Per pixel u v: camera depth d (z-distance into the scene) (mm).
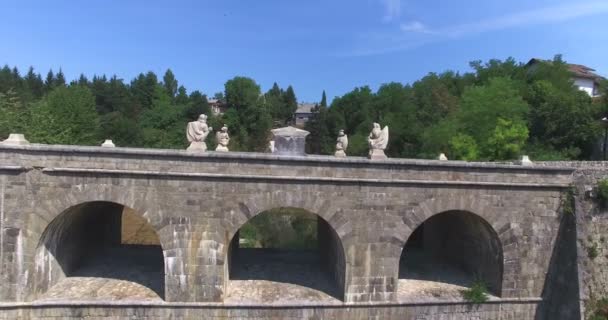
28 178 22000
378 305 24016
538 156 53156
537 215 25578
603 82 61844
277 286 25844
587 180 25469
